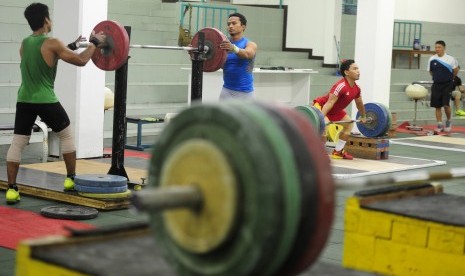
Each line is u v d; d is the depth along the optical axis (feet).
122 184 20.92
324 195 7.34
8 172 20.99
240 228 7.15
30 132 21.24
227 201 7.16
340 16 52.65
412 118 50.70
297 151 7.29
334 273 9.41
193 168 7.45
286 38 53.16
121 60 21.93
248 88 26.07
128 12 44.45
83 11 28.19
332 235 18.92
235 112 7.29
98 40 21.74
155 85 41.11
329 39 52.42
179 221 7.63
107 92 31.32
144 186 22.88
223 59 24.08
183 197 7.25
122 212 20.53
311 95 48.44
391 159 32.30
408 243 11.90
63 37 28.53
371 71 39.17
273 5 53.42
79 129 28.86
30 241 9.14
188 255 7.62
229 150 7.18
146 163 27.76
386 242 12.11
